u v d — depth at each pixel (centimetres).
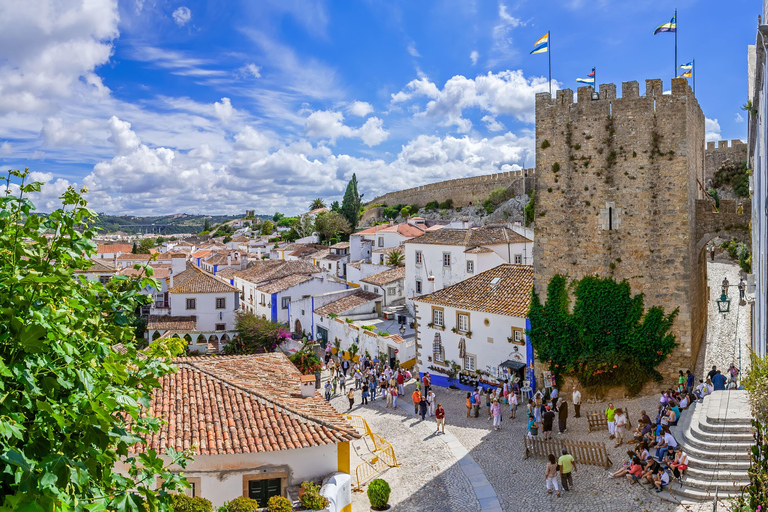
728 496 1741
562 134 3130
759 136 2272
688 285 2930
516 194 10438
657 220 2967
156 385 905
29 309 705
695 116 3241
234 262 8769
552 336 3145
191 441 1708
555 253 3152
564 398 3109
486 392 3306
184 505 1553
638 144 2986
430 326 4053
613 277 3033
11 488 638
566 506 1942
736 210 3116
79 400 733
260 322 5578
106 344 877
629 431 2534
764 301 1984
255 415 1897
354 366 4378
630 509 1836
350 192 13062
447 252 5391
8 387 699
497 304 3594
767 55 1509
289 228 15762
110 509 747
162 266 8675
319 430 1827
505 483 2212
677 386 2944
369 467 2503
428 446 2731
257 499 1744
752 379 1445
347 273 7588
